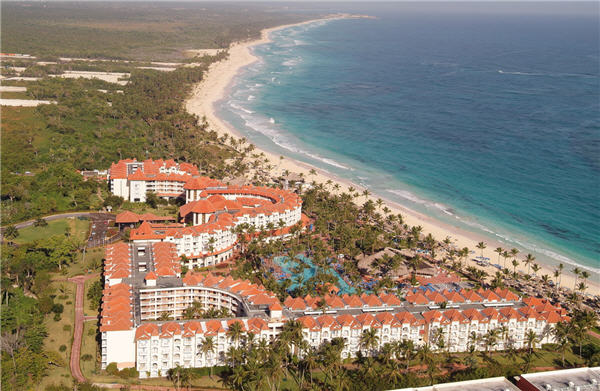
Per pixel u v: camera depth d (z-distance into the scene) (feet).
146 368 641.81
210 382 634.84
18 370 612.70
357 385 624.18
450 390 577.84
